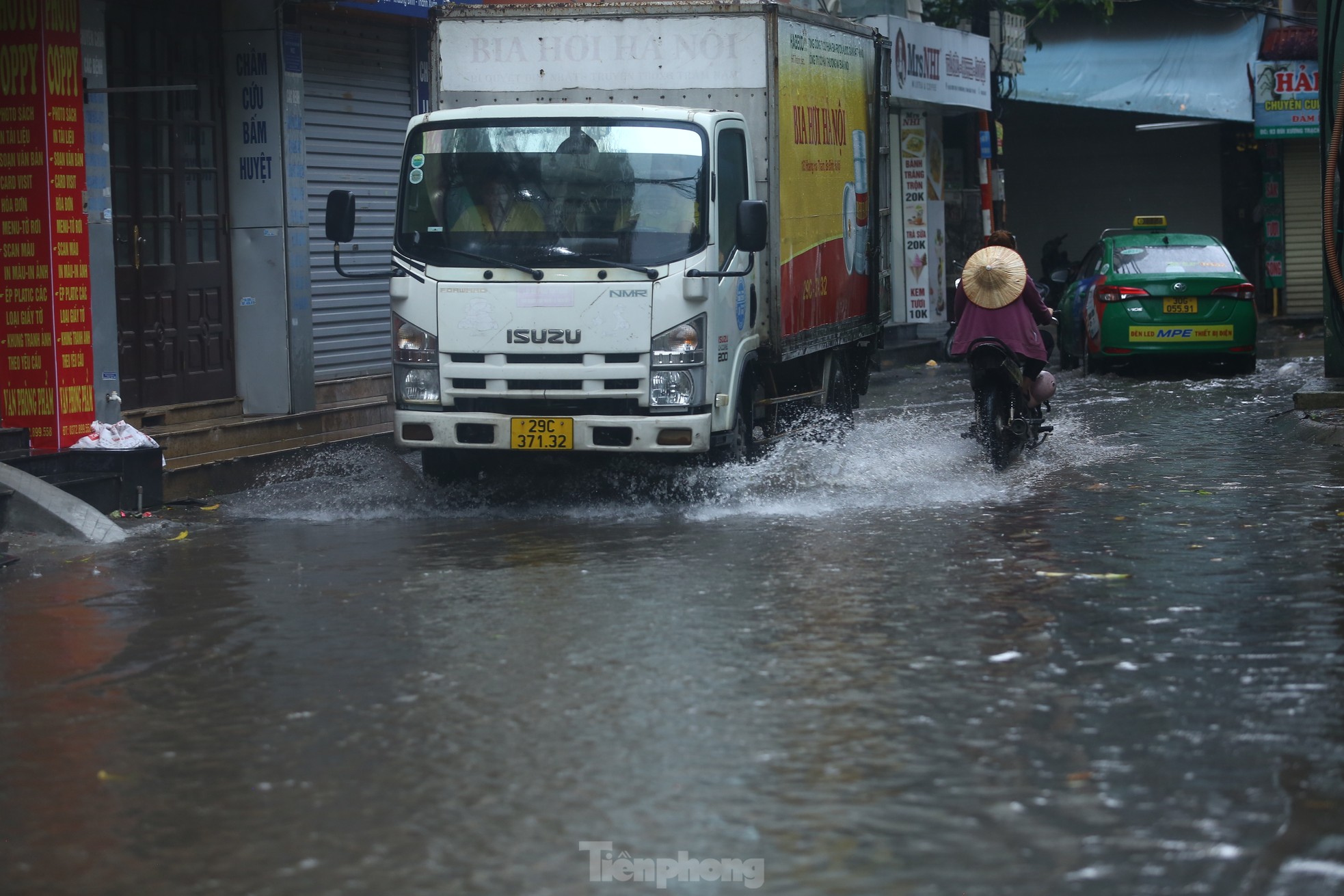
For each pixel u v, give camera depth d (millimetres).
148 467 10883
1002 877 4043
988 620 6805
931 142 25078
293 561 8617
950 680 5867
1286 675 5859
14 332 10672
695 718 5445
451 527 9688
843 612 6984
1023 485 10750
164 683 6113
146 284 12195
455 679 6012
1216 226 31797
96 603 7648
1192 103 29625
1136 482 10727
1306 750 5000
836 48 12797
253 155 13148
